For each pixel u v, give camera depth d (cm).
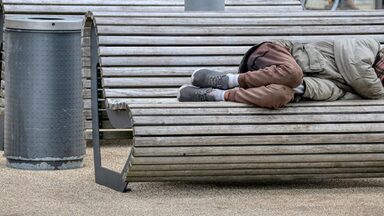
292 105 830
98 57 890
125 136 911
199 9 1034
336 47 867
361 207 790
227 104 816
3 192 830
